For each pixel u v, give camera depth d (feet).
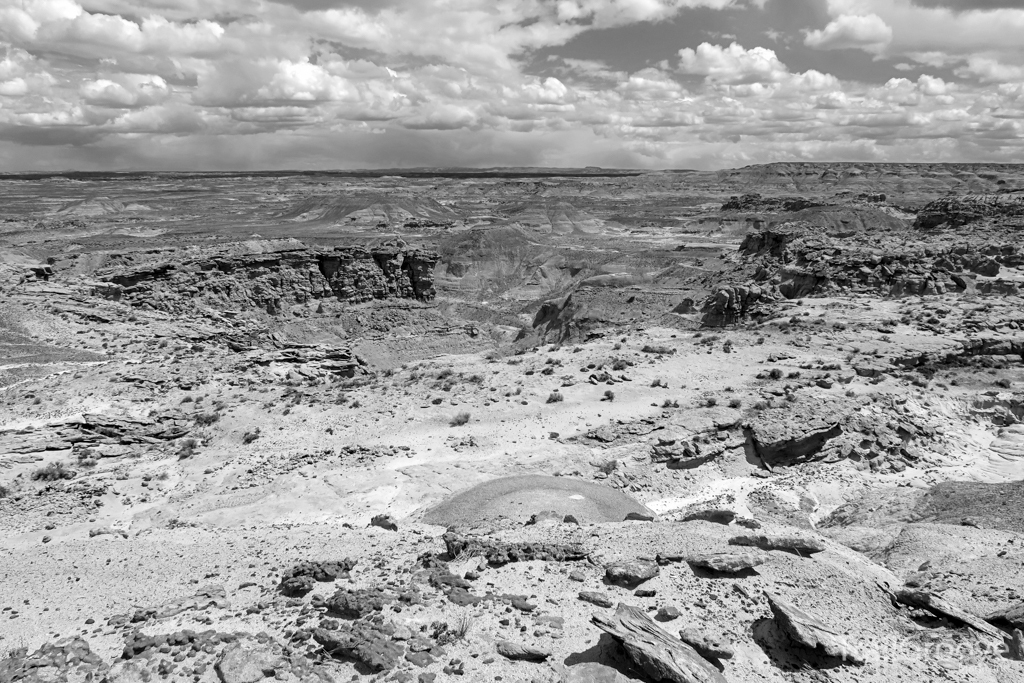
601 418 221.25
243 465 204.95
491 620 92.79
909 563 128.06
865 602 102.99
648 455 200.34
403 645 86.63
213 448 221.46
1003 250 431.84
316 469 197.47
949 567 123.24
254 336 462.60
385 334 595.88
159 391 280.51
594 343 326.44
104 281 511.40
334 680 81.51
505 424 221.66
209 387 291.38
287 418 239.91
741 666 86.48
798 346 291.79
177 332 408.87
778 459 202.80
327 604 96.27
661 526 122.11
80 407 255.70
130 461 214.69
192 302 540.11
